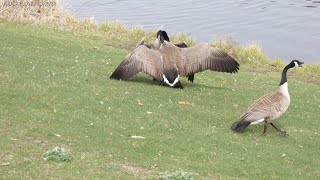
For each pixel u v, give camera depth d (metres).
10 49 18.77
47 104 13.80
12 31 21.59
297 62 14.55
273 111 13.96
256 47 26.11
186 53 17.34
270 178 11.85
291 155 13.30
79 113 13.61
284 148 13.65
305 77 23.19
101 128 12.94
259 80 20.78
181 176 10.47
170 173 10.78
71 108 13.88
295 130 15.13
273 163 12.66
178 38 26.47
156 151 12.18
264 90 19.02
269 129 15.00
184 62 17.27
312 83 22.19
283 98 14.17
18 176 9.78
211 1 39.69
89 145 11.88
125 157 11.55
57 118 13.07
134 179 10.39
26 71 16.27
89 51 20.94
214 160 12.23
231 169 11.91
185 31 31.47
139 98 15.61
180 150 12.49
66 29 24.14
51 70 16.97
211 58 17.38
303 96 19.03
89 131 12.66
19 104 13.48
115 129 13.05
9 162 10.31
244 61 24.73
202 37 30.50
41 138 11.80
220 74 20.80
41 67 17.14
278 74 22.94
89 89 15.61
